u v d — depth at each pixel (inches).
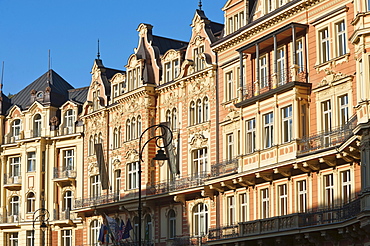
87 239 3063.5
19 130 3511.3
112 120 2967.5
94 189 3105.3
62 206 3304.6
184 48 2642.7
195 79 2485.2
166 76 2674.7
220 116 2342.5
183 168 2503.7
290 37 2007.9
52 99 3437.5
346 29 1818.4
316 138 1836.9
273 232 1904.5
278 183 2005.4
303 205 1914.4
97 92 3120.1
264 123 2037.4
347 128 1706.4
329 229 1726.1
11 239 3447.3
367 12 1579.7
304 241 1849.2
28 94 3683.6
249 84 2187.5
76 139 3284.9
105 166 2960.1
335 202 1784.0
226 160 2282.2
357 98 1615.4
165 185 2554.1
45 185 3363.7
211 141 2369.6
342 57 1817.2
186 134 2506.2
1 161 3516.2
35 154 3405.5
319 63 1897.1
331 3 1881.2
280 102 1966.0
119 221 2839.6
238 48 2212.1
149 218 2674.7
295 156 1878.7
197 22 2527.1
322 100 1878.7
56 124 3395.7
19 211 3412.9
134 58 2795.3
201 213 2400.3
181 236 2460.6
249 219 2114.9
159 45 2822.3
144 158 2659.9
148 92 2694.4
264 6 2158.0
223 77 2343.8
